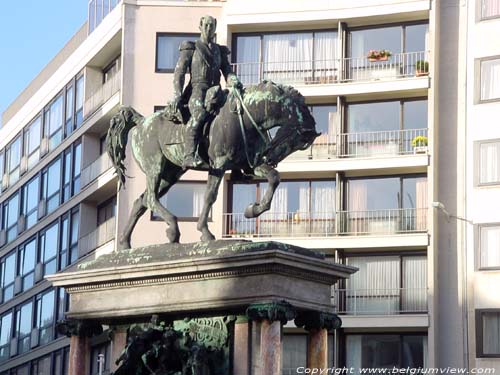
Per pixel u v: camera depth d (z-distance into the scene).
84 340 26.53
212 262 24.20
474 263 57.12
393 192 58.88
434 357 56.31
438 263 57.81
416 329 57.19
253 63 61.34
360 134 59.72
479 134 58.03
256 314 23.70
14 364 74.81
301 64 61.16
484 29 58.66
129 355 25.02
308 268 24.17
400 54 59.81
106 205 65.62
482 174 57.75
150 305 25.20
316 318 24.66
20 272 75.56
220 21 62.09
